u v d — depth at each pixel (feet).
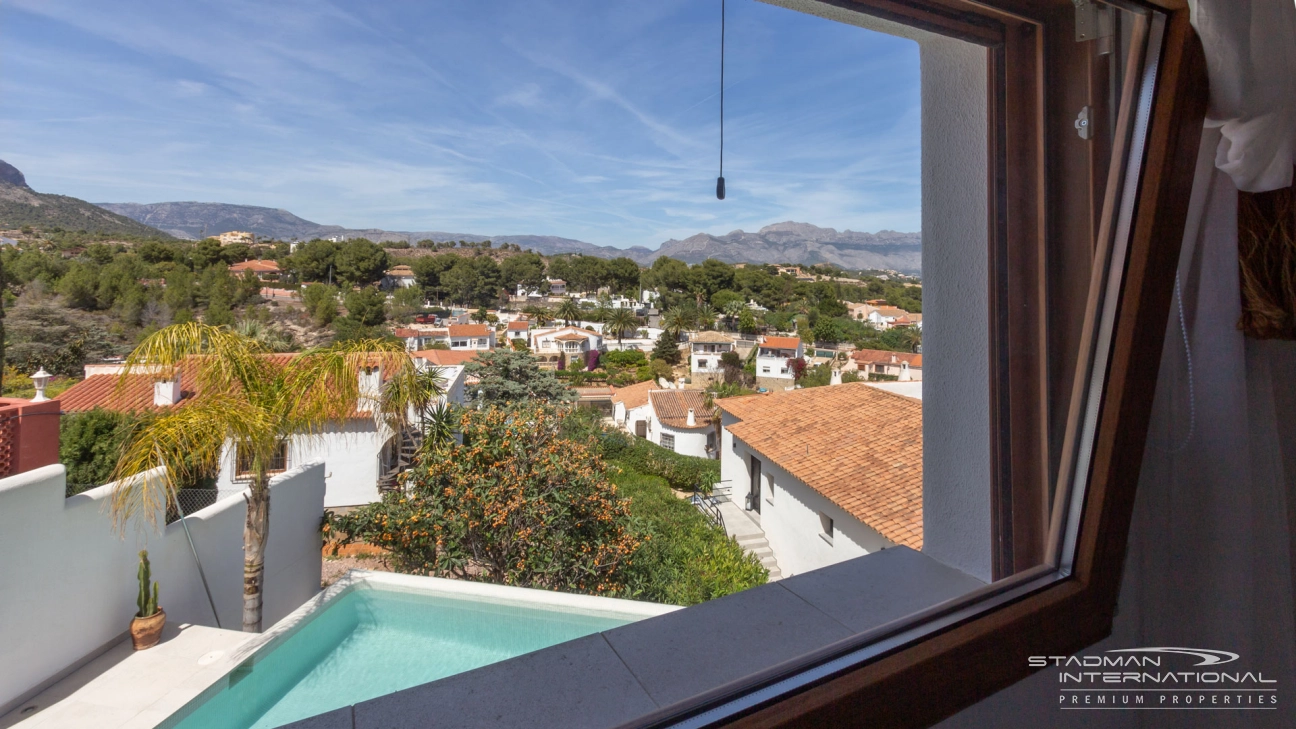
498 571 15.97
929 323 4.69
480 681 2.81
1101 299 3.57
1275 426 3.82
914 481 25.68
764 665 3.01
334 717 2.56
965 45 4.20
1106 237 3.55
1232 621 3.74
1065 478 3.77
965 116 4.26
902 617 3.26
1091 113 3.71
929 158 4.61
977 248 4.26
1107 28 3.58
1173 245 3.35
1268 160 3.41
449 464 14.87
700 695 2.73
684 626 3.41
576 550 17.56
